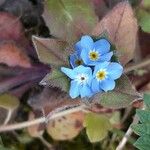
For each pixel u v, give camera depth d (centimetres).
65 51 7
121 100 7
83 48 7
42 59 7
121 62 8
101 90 7
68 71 7
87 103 7
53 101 8
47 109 8
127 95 7
